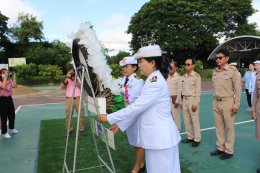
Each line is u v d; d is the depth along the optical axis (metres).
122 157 5.44
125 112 2.81
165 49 33.44
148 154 2.87
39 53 43.78
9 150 6.33
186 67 6.04
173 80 6.64
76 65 3.52
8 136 7.41
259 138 4.61
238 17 38.44
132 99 4.22
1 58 46.97
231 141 5.18
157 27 33.25
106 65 3.17
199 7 34.09
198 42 34.16
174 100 6.67
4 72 7.27
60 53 45.06
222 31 37.62
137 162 4.48
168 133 2.78
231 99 5.08
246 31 38.94
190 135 6.28
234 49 26.88
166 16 33.34
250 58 30.09
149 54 2.82
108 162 5.14
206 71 30.42
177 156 2.89
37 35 46.91
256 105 4.66
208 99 14.66
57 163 5.23
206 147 5.95
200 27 33.88
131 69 4.59
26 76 34.94
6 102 7.42
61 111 12.29
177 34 33.47
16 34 46.91
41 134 7.62
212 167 4.80
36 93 22.55
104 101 3.19
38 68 36.91
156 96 2.75
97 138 6.88
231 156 5.27
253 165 4.84
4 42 46.81
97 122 3.42
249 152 5.54
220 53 5.04
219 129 5.35
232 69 5.01
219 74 5.16
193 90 6.04
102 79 3.16
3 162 5.52
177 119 6.78
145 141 2.83
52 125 8.83
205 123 8.44
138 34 35.97
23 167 5.21
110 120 2.89
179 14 33.12
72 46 3.37
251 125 7.96
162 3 33.03
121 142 6.48
